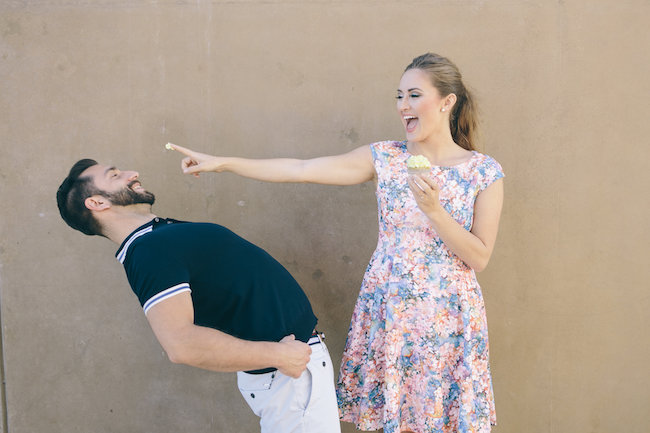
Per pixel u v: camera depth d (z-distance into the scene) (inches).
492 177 74.5
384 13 92.0
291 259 97.8
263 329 65.7
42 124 95.1
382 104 93.7
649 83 91.4
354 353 80.5
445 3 91.5
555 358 96.7
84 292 98.3
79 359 99.7
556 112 92.7
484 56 92.2
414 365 76.2
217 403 100.6
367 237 96.9
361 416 79.4
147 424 101.2
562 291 95.5
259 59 93.5
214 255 63.8
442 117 76.2
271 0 92.4
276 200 96.5
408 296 74.9
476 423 75.7
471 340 75.3
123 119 95.1
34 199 96.3
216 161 80.2
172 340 56.9
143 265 59.1
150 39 93.6
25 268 97.7
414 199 75.0
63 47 93.8
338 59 93.1
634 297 94.9
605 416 97.2
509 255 95.5
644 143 92.4
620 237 94.2
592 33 91.1
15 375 99.9
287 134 94.9
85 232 69.2
